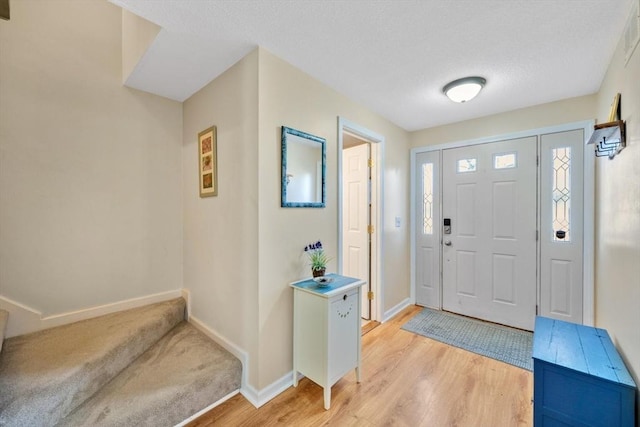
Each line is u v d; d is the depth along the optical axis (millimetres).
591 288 2340
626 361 1323
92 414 1360
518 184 2738
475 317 3014
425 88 2271
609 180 1849
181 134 2586
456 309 3146
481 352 2299
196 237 2365
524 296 2719
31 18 1896
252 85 1751
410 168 3424
